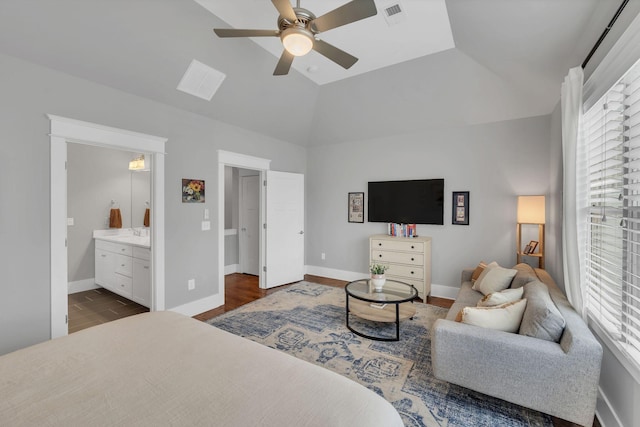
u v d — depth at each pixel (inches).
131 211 188.7
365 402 40.3
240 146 159.3
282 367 48.4
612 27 60.4
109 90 104.7
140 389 42.4
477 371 69.4
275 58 125.3
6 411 37.5
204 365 48.7
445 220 161.2
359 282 134.7
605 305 70.5
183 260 131.0
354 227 193.5
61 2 77.5
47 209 90.6
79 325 123.4
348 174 195.0
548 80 103.2
